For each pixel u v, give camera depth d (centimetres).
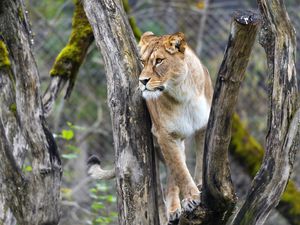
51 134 904
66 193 1598
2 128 859
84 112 1842
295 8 1812
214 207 823
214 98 782
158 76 981
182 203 988
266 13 815
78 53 1170
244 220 829
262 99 1784
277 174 818
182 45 1012
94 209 1477
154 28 1886
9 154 866
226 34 1838
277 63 817
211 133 791
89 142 1800
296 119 816
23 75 889
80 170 1748
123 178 908
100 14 945
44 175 889
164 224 1095
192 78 1023
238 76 768
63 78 1163
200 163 1057
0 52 909
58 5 2038
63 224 1576
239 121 1655
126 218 908
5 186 879
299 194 1634
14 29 890
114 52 935
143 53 998
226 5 2019
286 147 816
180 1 1920
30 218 887
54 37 1823
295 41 822
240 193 1684
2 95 922
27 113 891
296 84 820
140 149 914
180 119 1025
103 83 1861
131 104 922
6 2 884
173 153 1030
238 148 1641
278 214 1716
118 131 916
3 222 948
